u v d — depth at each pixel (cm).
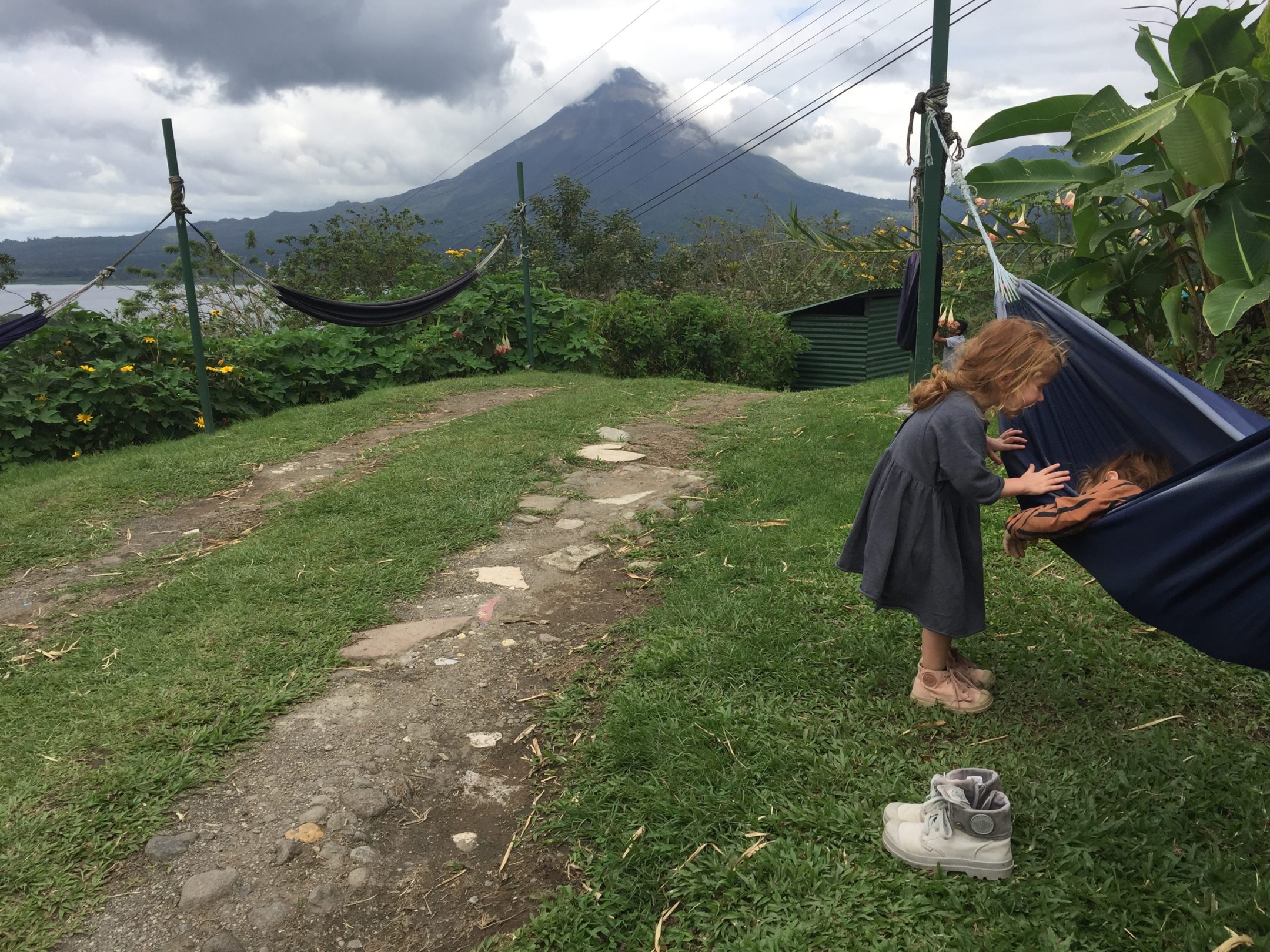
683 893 228
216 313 1529
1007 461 299
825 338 1808
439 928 230
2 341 796
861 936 207
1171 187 512
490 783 296
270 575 468
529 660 380
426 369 1242
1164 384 271
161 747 307
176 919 230
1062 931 203
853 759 279
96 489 665
